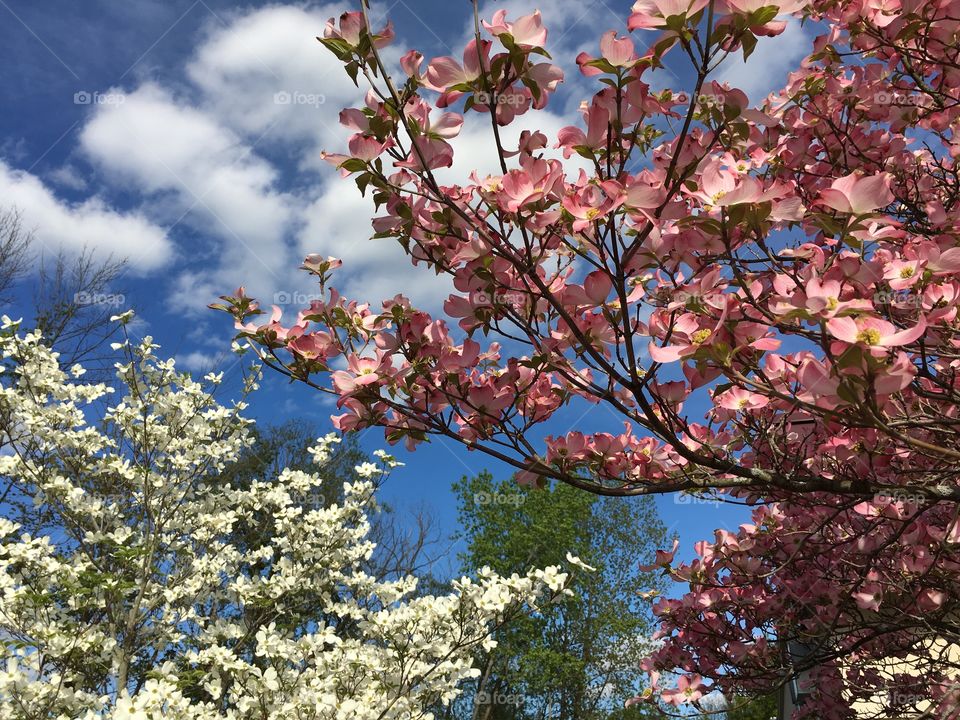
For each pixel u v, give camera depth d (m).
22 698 3.40
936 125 2.61
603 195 1.60
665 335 1.73
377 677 3.65
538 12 1.41
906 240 2.05
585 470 2.28
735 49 1.31
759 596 3.20
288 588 4.49
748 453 2.54
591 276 1.67
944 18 1.99
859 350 1.23
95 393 4.75
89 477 4.77
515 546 14.34
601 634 13.98
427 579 12.90
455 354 1.90
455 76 1.48
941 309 1.69
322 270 1.99
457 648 3.52
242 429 5.16
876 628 2.81
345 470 13.11
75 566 3.98
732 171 1.55
